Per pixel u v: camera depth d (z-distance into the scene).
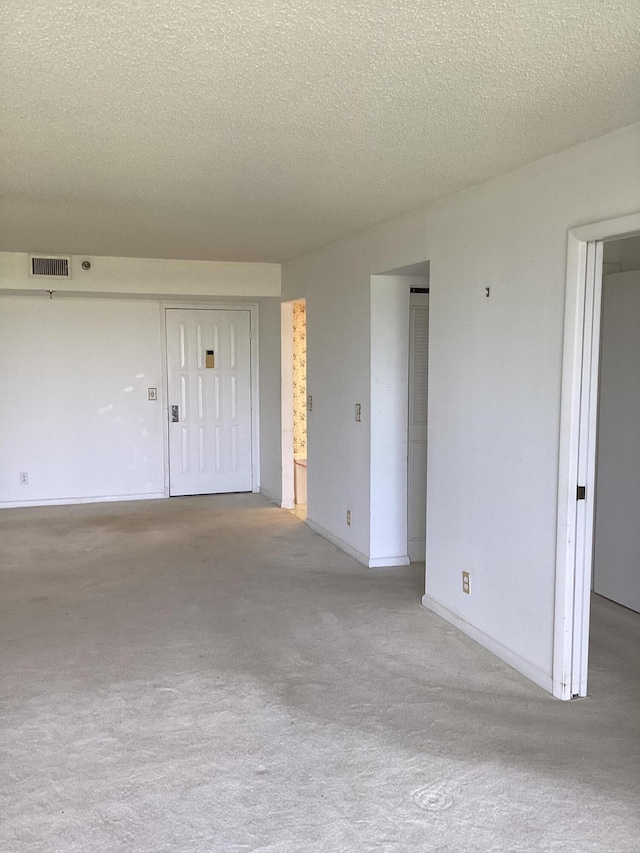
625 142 2.50
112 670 3.25
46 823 2.17
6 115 2.40
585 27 1.72
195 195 3.60
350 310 4.93
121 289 6.03
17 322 6.56
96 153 2.86
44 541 5.54
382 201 3.74
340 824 2.16
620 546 4.14
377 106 2.30
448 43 1.82
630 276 4.02
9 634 3.68
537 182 2.95
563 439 2.85
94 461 6.94
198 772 2.44
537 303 2.99
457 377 3.62
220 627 3.78
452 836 2.10
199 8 1.62
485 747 2.58
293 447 6.77
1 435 6.63
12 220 4.31
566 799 2.27
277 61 1.94
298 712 2.86
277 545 5.43
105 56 1.91
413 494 4.89
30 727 2.73
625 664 3.31
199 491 7.32
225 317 7.19
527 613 3.15
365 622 3.83
